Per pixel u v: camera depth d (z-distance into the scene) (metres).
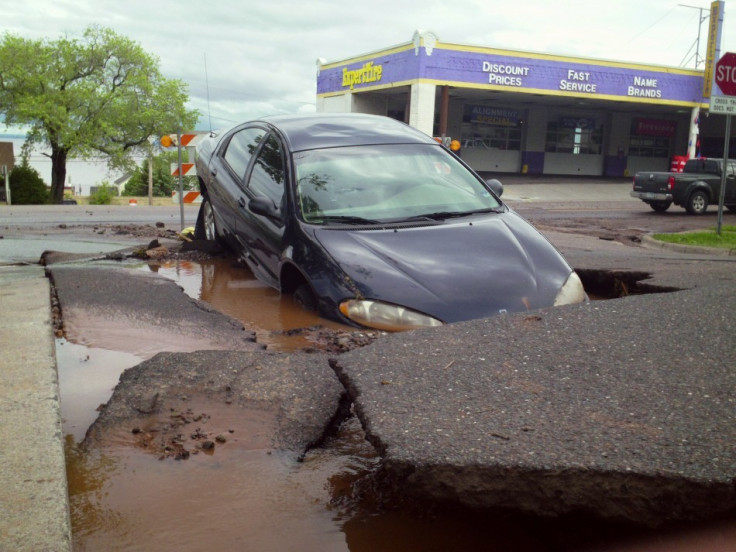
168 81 56.09
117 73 55.47
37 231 11.06
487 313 4.36
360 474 2.76
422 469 2.38
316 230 5.12
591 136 47.31
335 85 42.41
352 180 5.64
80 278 6.29
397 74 36.59
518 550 2.28
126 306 5.30
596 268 6.84
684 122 49.16
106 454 2.88
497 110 44.91
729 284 5.07
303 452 2.92
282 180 5.77
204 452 2.90
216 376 3.58
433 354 3.58
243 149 6.95
